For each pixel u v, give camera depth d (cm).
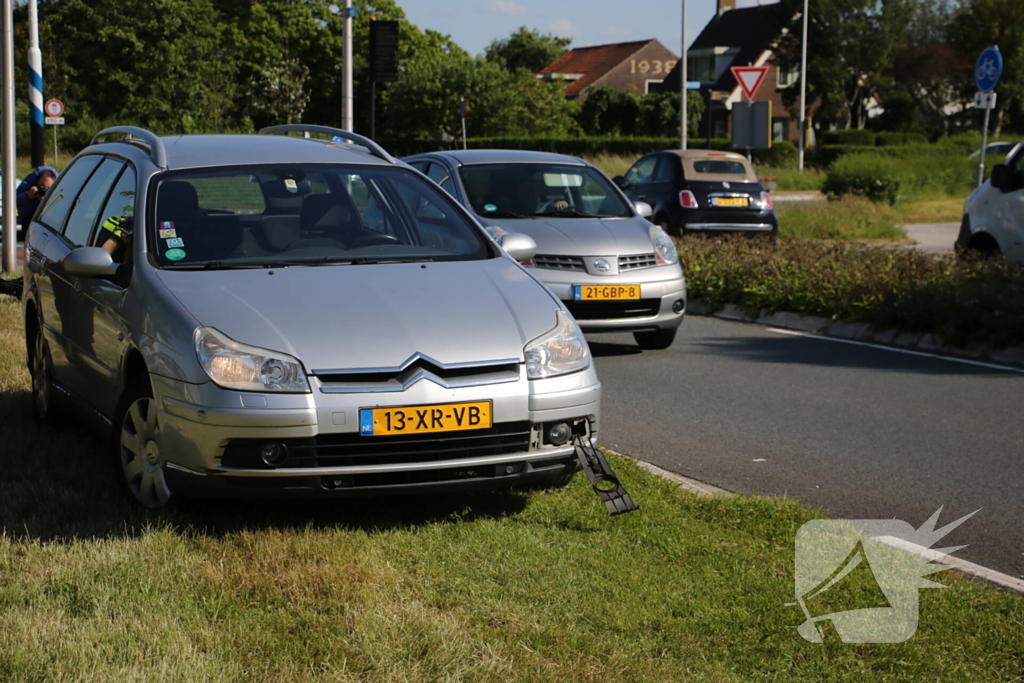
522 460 458
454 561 416
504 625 361
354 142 673
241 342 438
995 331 991
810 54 6250
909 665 344
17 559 407
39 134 1562
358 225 554
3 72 1298
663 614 376
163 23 5812
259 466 430
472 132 6228
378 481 440
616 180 1922
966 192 3162
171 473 446
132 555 410
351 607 371
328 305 465
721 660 346
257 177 568
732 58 7212
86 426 588
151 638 343
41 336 632
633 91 7319
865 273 1193
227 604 374
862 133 5703
